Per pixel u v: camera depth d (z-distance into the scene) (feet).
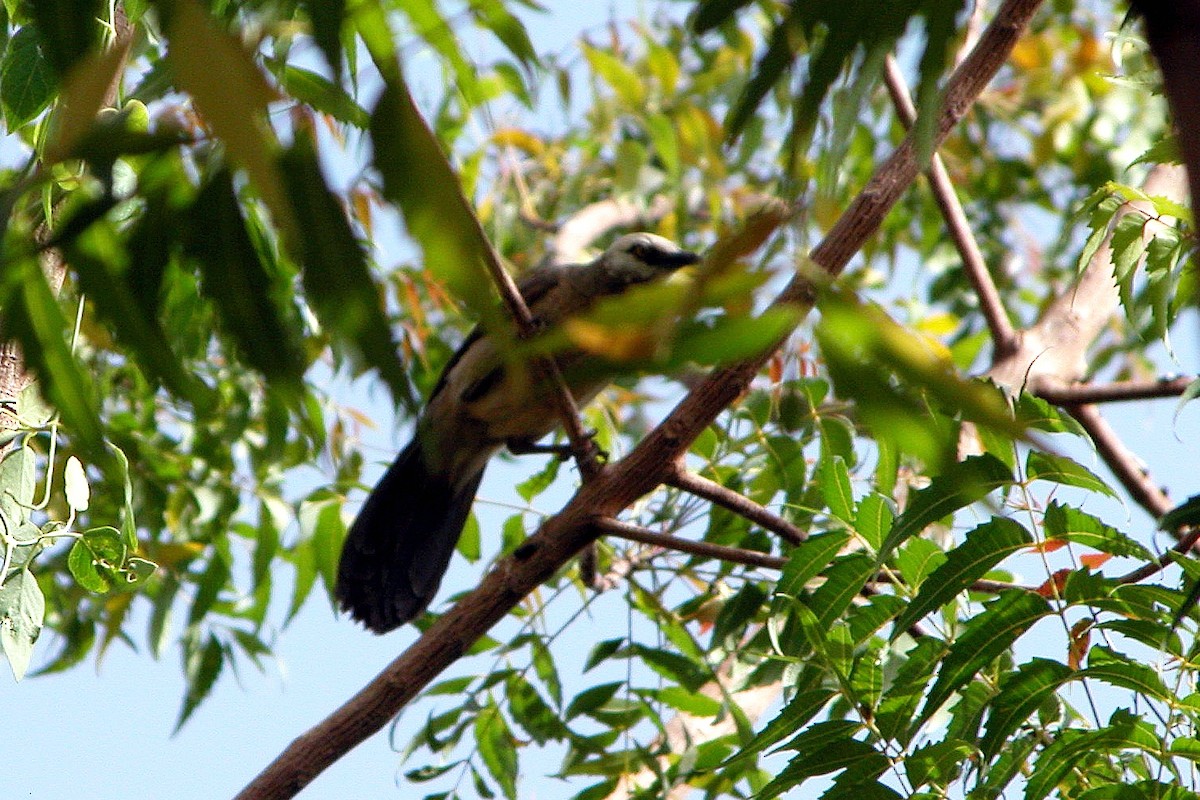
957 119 21.88
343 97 9.07
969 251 32.42
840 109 9.84
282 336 9.88
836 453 27.30
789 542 23.97
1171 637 17.93
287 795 22.43
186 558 35.09
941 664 19.53
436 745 28.12
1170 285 21.22
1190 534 20.29
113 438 29.30
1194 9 6.43
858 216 22.29
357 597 33.24
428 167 8.09
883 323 8.23
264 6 10.50
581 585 30.30
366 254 9.16
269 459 30.96
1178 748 18.06
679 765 26.86
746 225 8.43
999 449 19.63
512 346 8.20
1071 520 18.30
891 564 23.02
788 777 19.29
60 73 9.98
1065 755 18.63
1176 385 29.40
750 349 8.39
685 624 30.32
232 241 9.71
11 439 19.54
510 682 28.60
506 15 11.78
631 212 45.80
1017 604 18.37
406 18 10.69
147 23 15.60
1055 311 32.65
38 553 19.90
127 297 9.54
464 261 8.07
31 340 9.91
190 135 8.66
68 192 16.69
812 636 20.27
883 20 9.61
